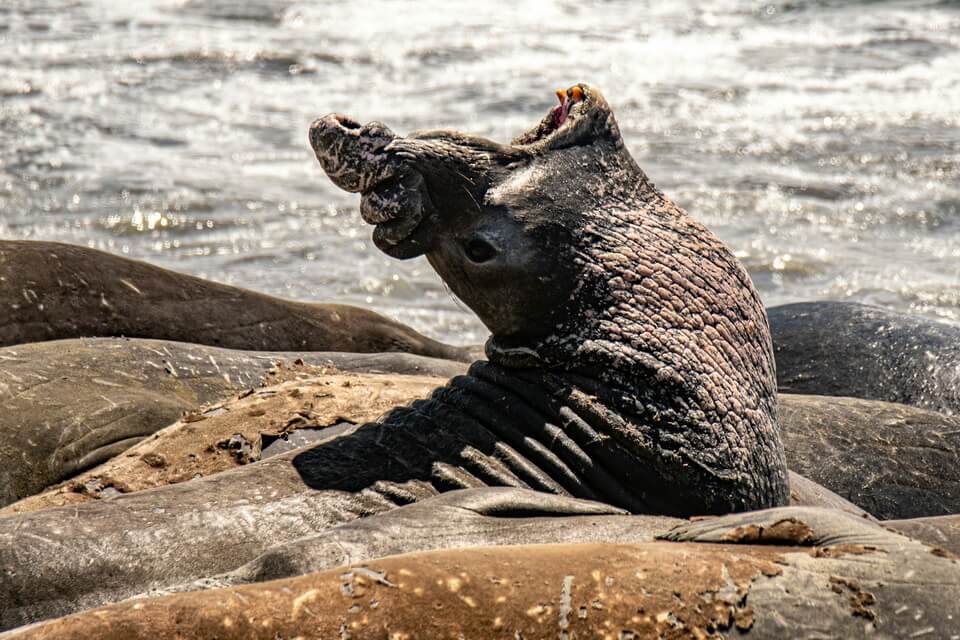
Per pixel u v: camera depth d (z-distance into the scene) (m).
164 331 33.34
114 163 60.12
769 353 22.53
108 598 18.27
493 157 21.38
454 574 14.37
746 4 105.19
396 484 20.44
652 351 20.91
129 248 49.22
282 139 66.00
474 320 44.31
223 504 19.80
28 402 26.00
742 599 14.70
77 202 54.16
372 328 37.47
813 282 48.06
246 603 13.63
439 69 80.25
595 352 20.95
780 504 22.05
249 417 23.78
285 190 57.56
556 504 19.06
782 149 65.12
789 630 14.57
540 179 21.36
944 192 58.88
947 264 50.31
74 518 19.19
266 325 35.41
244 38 87.88
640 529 17.94
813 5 104.38
